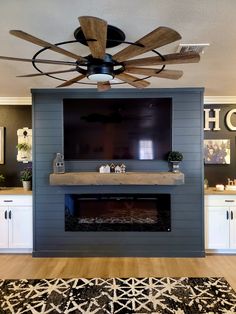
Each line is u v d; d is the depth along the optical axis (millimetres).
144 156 3861
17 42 2121
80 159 3881
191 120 3809
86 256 3840
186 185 3822
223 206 3906
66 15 1711
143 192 3854
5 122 4480
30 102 4414
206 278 3154
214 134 4484
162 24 1826
